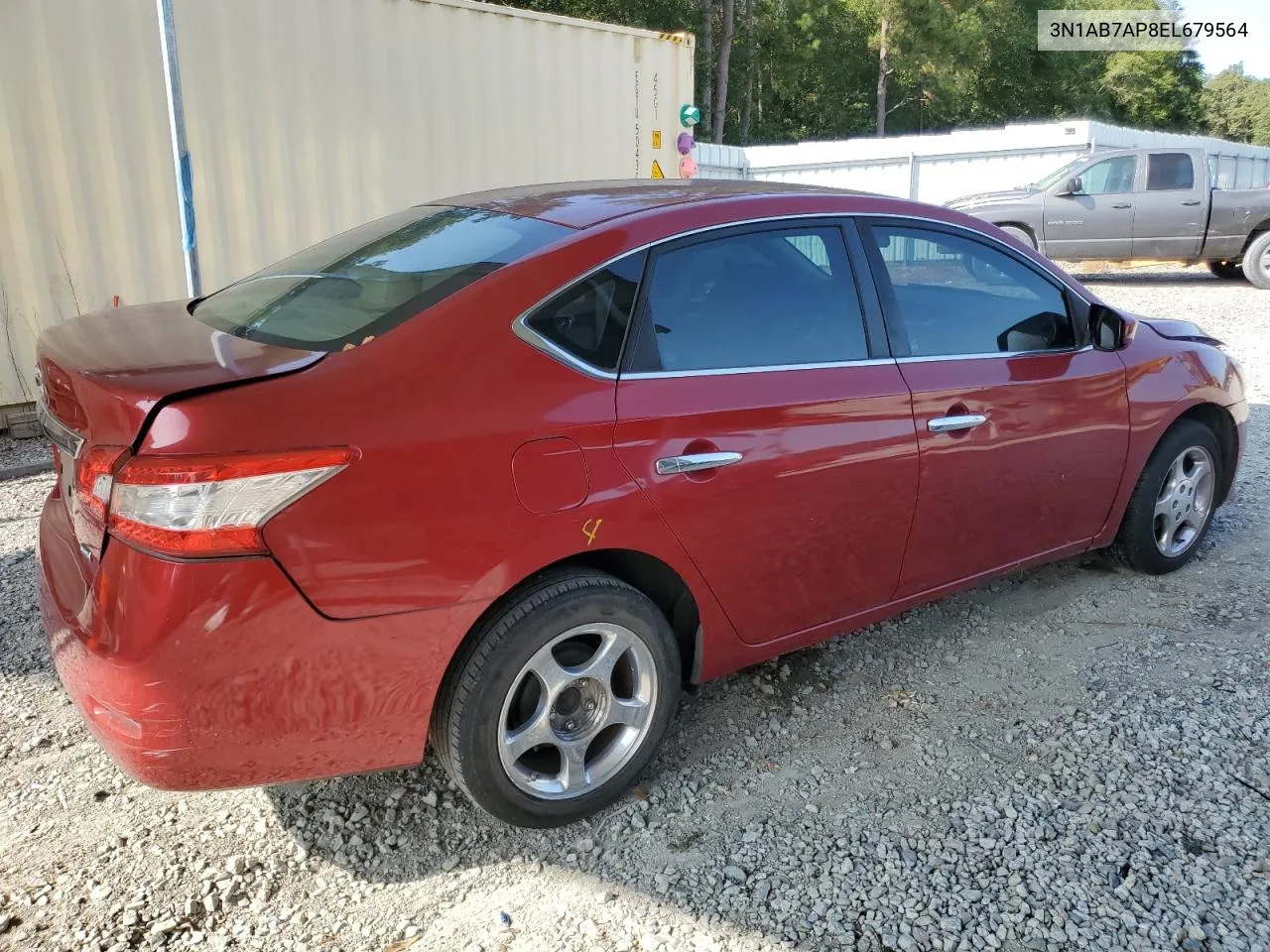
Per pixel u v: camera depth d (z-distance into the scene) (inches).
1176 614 153.0
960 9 1574.8
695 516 104.2
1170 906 92.1
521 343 95.4
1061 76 1828.2
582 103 319.9
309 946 89.0
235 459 79.4
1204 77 2170.3
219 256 255.3
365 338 91.0
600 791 105.0
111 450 81.4
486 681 93.7
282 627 82.7
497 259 100.7
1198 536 170.4
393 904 94.3
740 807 108.2
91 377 85.4
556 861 100.3
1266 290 539.8
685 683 117.6
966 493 129.6
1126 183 529.7
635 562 105.5
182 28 239.0
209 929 90.9
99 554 83.4
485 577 91.0
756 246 114.7
